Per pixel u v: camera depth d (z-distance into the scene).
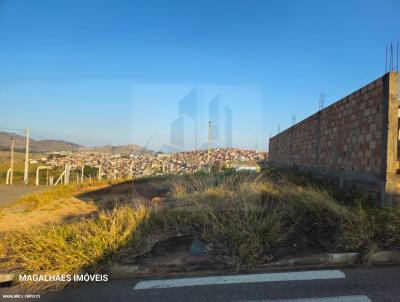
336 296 3.58
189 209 6.37
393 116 6.62
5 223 8.40
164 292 3.85
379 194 6.81
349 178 8.58
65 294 3.95
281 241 5.08
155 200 8.19
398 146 7.04
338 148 9.57
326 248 4.83
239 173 9.65
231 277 4.24
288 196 6.82
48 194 14.07
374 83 7.26
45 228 5.75
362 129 7.84
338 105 9.62
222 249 4.87
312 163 12.53
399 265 4.49
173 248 5.06
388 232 4.89
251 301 3.52
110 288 4.05
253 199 6.51
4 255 5.00
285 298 3.57
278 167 17.47
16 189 20.05
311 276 4.17
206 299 3.61
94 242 4.70
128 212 6.16
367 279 4.02
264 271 4.42
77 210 10.41
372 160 7.25
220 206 6.25
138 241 5.08
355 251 4.69
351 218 5.27
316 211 5.85
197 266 4.52
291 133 16.56
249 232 4.98
